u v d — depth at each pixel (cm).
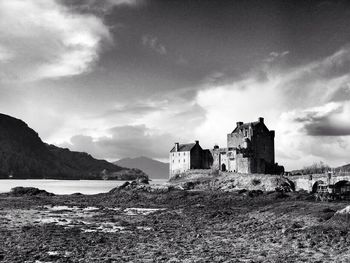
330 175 9888
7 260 4028
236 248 4712
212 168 14500
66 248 4678
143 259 4162
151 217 7894
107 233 5850
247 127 13675
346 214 5753
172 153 15612
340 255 4250
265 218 6994
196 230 6162
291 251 4497
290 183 10856
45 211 8956
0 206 9888
